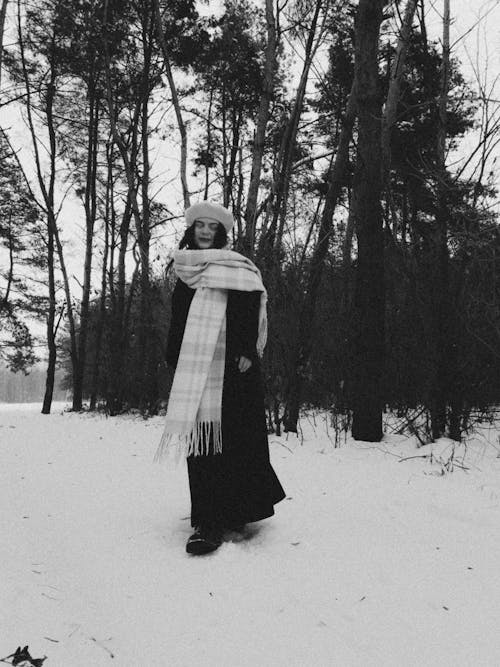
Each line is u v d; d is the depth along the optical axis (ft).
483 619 6.00
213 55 44.83
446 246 17.08
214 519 8.43
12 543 8.19
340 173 21.39
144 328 40.32
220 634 5.72
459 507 10.28
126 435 23.30
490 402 18.20
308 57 25.71
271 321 20.93
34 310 63.98
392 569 7.34
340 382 20.76
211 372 8.78
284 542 8.46
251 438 9.00
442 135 17.93
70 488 12.31
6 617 5.79
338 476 13.32
